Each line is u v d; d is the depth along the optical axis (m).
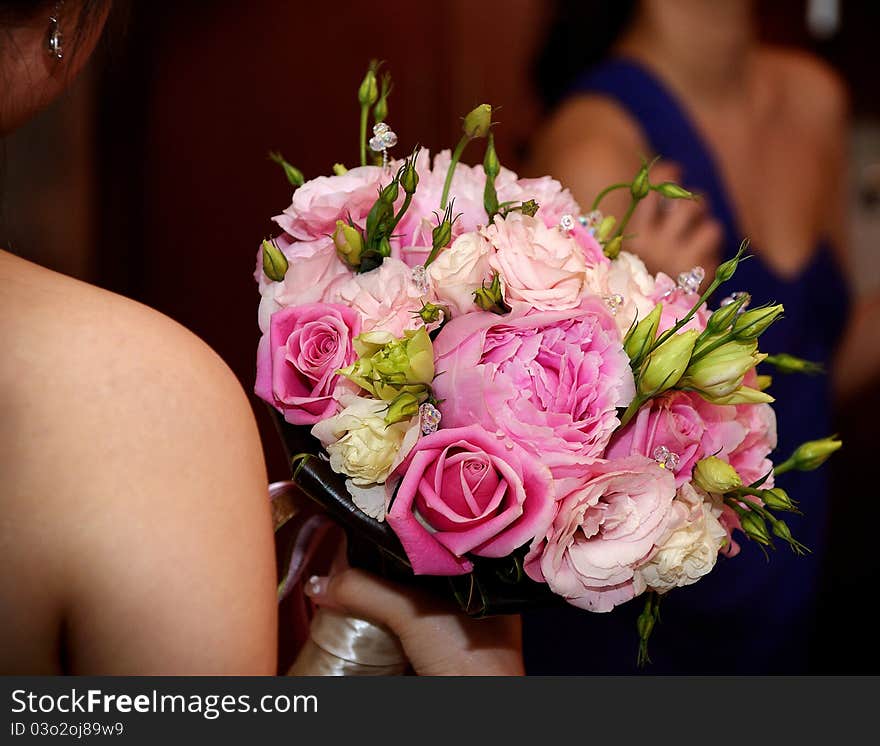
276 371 0.63
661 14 1.80
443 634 0.77
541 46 1.88
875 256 2.24
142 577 0.44
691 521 0.63
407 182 0.64
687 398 0.66
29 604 0.43
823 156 2.03
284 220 0.69
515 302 0.60
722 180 1.81
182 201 3.16
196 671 0.45
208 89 3.10
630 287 0.69
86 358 0.45
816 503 1.85
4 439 0.43
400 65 2.88
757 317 0.62
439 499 0.58
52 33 0.56
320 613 0.83
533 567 0.60
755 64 1.93
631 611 1.60
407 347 0.58
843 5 2.10
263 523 0.49
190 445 0.46
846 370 2.07
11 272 0.47
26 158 3.04
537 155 1.87
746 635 1.73
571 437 0.59
